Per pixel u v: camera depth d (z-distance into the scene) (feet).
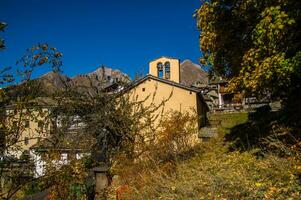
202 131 80.07
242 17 39.34
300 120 42.32
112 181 35.17
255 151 37.35
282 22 30.35
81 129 43.01
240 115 112.27
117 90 52.39
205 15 43.68
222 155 43.57
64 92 40.52
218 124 100.58
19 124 18.21
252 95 37.78
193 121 63.36
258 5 34.50
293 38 32.32
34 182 20.51
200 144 58.44
